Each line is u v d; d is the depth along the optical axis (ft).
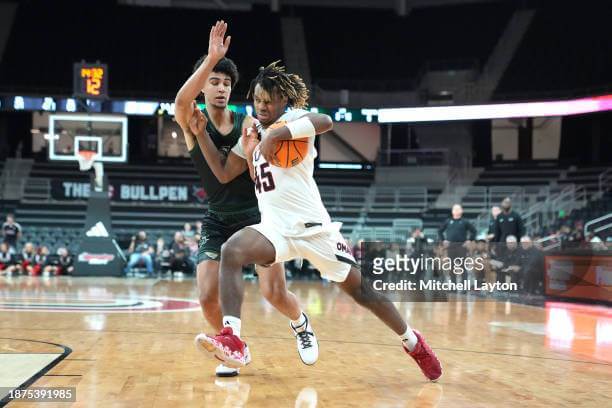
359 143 85.81
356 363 13.74
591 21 84.79
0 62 84.43
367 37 92.89
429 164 79.87
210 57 10.92
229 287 10.55
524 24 89.56
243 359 10.37
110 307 27.14
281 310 12.34
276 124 11.04
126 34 89.20
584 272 31.22
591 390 11.20
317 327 20.86
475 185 77.66
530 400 10.31
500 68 85.35
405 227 69.72
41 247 55.88
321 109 69.67
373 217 72.84
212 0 92.84
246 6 94.58
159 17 91.61
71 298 31.76
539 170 77.82
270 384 11.29
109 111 66.08
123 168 79.56
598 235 53.93
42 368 12.34
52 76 83.82
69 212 71.05
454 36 90.99
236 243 10.78
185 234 57.93
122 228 71.41
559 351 16.02
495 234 37.06
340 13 95.76
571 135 81.97
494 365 13.76
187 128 11.82
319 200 11.37
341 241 11.32
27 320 21.59
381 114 69.72
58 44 87.45
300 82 11.50
